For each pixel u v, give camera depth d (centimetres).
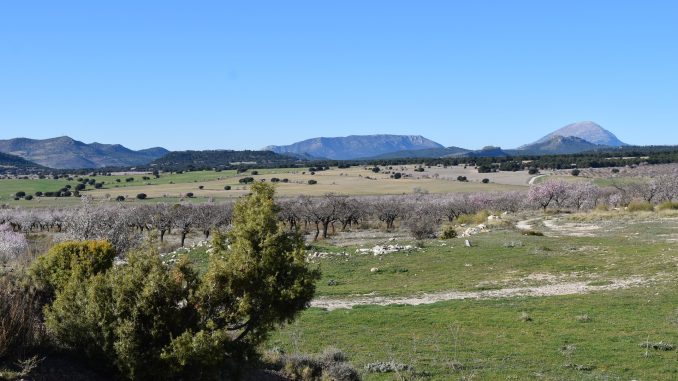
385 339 2416
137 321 1183
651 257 4109
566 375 1827
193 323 1273
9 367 1075
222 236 1437
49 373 1109
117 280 1222
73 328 1197
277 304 1349
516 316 2755
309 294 1383
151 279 1212
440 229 7944
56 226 10575
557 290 3416
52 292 1563
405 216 10319
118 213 5097
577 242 5147
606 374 1834
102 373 1208
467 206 10738
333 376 1650
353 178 19112
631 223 6638
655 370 1861
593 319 2611
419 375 1850
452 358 2069
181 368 1159
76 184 19625
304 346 2311
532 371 1881
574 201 11094
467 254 4797
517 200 11162
